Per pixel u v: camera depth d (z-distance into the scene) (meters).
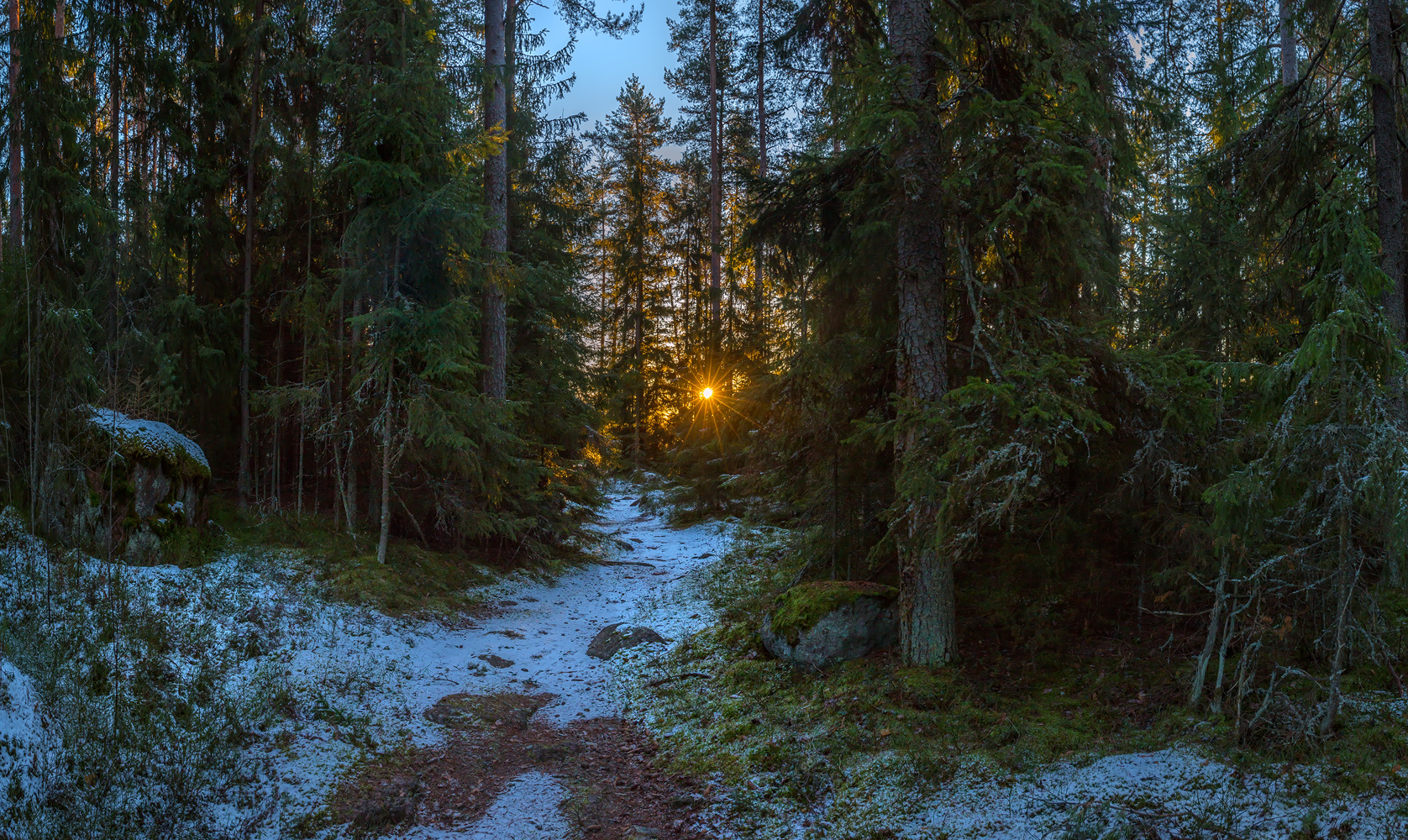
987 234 7.30
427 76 11.99
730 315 21.20
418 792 6.25
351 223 12.25
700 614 12.09
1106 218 8.62
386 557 12.32
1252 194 10.55
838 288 9.42
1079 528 8.16
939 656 7.91
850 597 8.72
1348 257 6.42
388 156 12.63
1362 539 6.25
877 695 7.39
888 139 7.69
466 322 12.94
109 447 9.49
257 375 14.31
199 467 10.84
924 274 8.25
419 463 13.60
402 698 8.02
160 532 9.76
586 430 18.53
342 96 13.01
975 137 7.59
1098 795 5.48
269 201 13.16
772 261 9.99
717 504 22.02
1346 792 4.92
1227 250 10.16
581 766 7.12
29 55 10.70
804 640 8.60
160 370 11.47
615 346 32.72
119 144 12.79
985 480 6.55
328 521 13.50
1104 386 7.85
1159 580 7.29
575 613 12.96
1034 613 8.24
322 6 12.91
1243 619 6.75
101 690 6.20
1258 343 9.47
